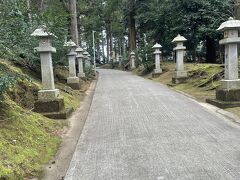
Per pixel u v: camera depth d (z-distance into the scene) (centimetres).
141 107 844
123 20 3528
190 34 1895
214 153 449
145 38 2788
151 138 539
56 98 721
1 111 544
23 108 690
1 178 353
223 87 817
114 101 974
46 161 450
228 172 379
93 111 823
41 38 721
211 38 1814
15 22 562
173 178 368
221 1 1648
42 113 700
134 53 3031
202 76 1262
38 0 1488
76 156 466
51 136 563
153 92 1149
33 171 406
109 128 627
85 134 591
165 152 461
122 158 446
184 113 744
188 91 1142
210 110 773
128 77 2097
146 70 2259
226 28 779
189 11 1845
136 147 493
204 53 2302
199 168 395
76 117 744
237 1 1193
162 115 729
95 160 445
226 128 590
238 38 778
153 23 2373
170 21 2056
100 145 515
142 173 387
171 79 1567
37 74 1022
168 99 964
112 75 2441
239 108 748
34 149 474
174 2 1923
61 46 1080
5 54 598
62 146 525
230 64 793
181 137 538
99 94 1177
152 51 2267
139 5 2809
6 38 560
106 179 377
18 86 752
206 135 545
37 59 959
